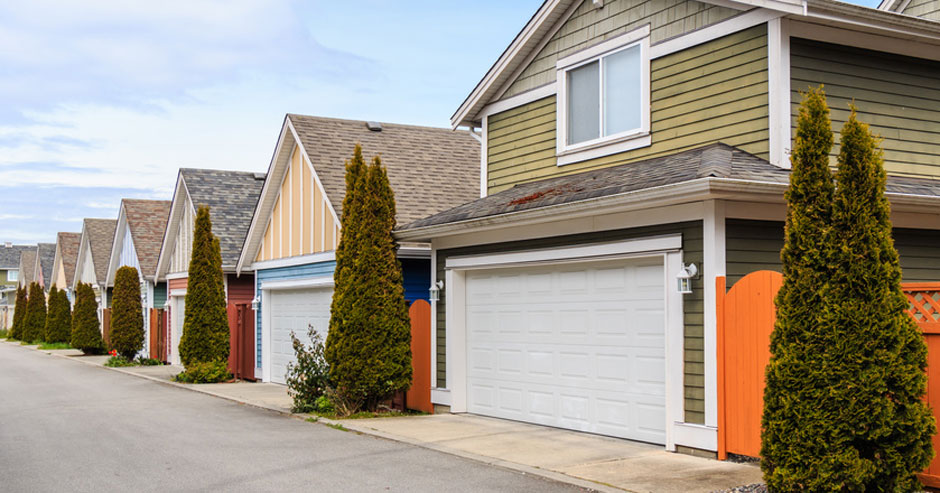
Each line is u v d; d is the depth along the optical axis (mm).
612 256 11039
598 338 11492
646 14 12656
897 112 11898
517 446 10664
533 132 14789
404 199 18250
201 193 27953
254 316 22547
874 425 6934
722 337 9383
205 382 21859
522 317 12906
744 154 10781
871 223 7066
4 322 81250
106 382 22375
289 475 9227
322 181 18203
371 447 10961
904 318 7051
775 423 7312
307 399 14938
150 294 32781
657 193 9508
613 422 11219
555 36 14391
